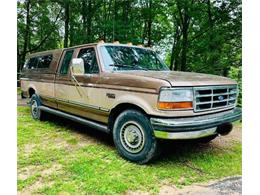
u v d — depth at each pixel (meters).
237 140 5.25
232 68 10.96
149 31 16.56
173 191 3.14
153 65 5.06
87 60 4.85
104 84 4.33
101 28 14.67
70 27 16.95
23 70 7.47
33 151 4.35
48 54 6.29
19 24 17.75
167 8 16.19
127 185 3.21
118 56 4.75
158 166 3.86
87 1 16.39
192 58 14.01
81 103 4.89
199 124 3.55
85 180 3.32
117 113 4.33
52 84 5.81
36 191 3.04
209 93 3.81
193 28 15.21
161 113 3.50
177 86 3.51
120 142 4.11
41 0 17.58
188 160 4.13
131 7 16.19
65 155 4.21
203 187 3.25
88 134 5.45
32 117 6.82
